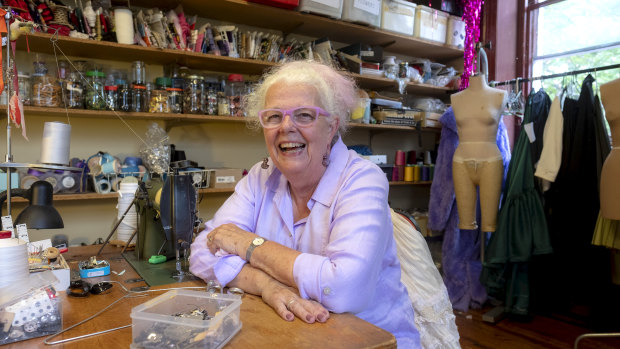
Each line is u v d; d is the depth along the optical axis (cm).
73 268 136
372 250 96
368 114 318
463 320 282
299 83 107
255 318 87
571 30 333
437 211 310
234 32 269
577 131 262
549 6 346
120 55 246
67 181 221
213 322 73
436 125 355
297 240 117
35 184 118
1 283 88
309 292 91
